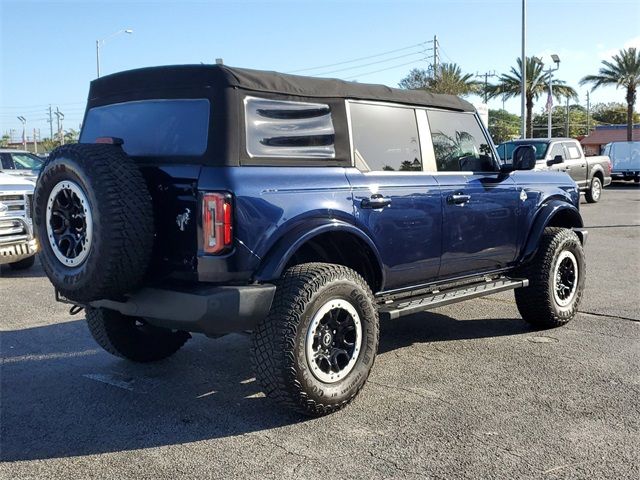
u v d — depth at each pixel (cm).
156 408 439
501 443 376
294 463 354
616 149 2878
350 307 423
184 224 389
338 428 400
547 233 624
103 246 370
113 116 449
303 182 415
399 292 502
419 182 497
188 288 386
